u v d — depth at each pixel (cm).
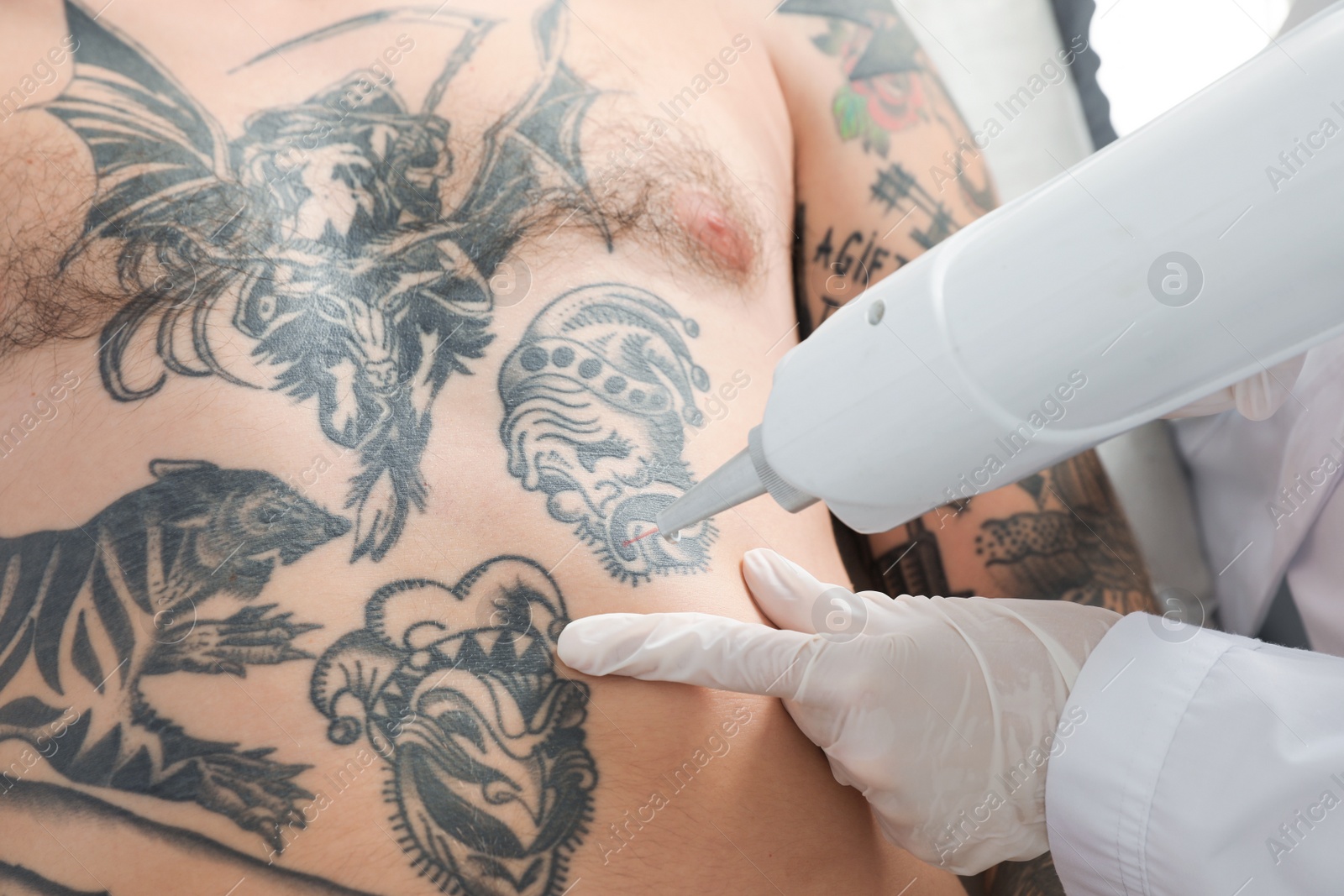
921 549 134
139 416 87
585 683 86
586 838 82
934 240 139
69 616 81
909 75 147
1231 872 77
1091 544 134
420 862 78
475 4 115
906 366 67
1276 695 79
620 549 93
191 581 82
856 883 90
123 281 91
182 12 104
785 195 136
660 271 111
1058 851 88
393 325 96
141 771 77
